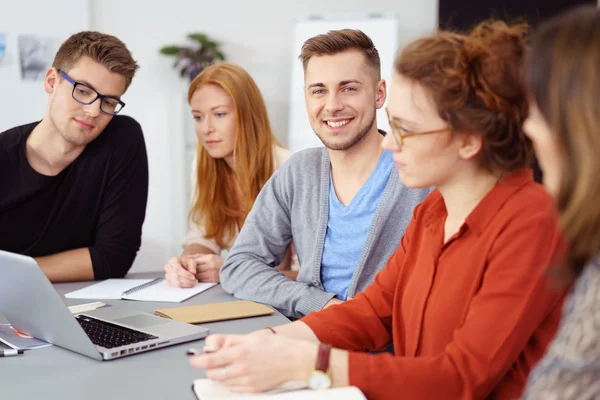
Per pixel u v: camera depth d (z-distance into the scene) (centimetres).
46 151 208
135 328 140
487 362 99
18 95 437
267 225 195
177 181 479
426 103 107
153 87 473
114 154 217
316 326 127
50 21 438
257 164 237
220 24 479
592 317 68
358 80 177
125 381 113
